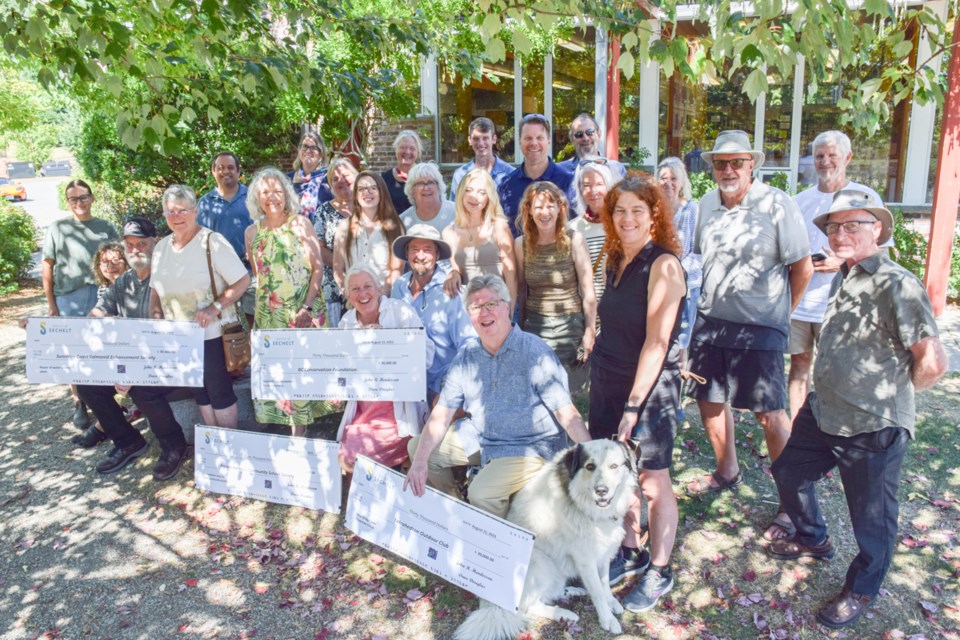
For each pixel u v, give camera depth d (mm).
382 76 5285
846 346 3084
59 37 3609
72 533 4242
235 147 12164
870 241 3008
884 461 3043
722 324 3881
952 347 6828
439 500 3428
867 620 3229
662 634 3203
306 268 4617
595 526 3125
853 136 11586
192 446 5223
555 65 12109
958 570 3545
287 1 4348
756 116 12102
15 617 3520
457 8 6922
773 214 3713
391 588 3645
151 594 3656
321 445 4215
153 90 3771
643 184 3086
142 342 4555
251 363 4477
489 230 4715
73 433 5688
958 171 7523
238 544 4082
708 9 3211
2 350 8195
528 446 3512
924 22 3875
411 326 4254
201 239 4539
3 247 11719
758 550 3793
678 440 5102
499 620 3170
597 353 3461
